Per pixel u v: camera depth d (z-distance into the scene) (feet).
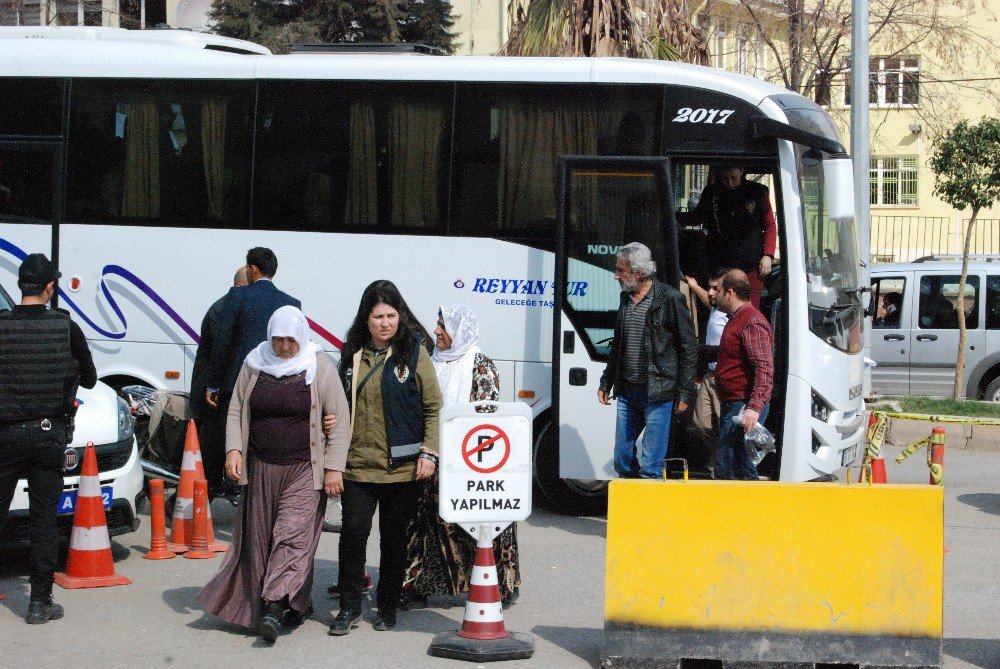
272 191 36.58
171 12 105.19
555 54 51.49
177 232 37.27
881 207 104.53
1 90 38.60
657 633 20.81
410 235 35.53
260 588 22.84
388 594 23.56
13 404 23.29
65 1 97.40
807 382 32.14
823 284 33.06
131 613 24.70
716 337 33.27
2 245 38.55
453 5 101.81
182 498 30.32
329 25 97.66
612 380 31.27
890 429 47.91
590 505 35.17
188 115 37.37
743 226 34.53
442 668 21.42
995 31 100.48
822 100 73.51
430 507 24.36
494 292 34.96
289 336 22.56
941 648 20.62
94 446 27.76
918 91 89.30
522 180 34.91
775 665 20.59
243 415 22.97
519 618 24.70
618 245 33.53
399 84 35.81
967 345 58.80
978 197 58.75
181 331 37.22
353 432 22.95
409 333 22.93
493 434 22.09
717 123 33.60
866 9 51.26
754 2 72.59
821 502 20.63
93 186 37.96
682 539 20.83
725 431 29.94
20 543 26.50
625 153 34.32
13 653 22.09
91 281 37.88
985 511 35.78
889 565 20.53
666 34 53.36
